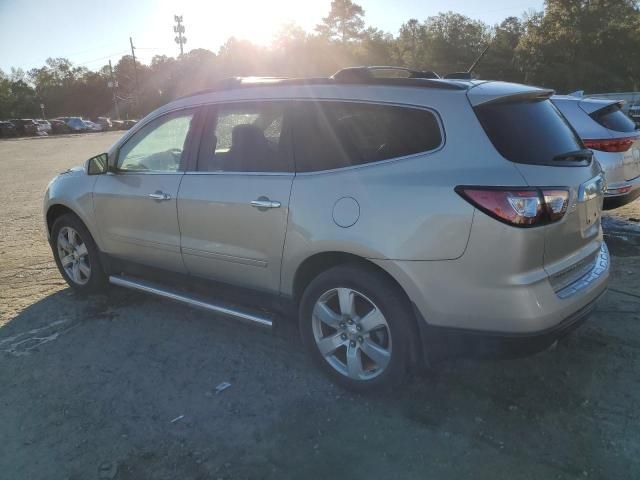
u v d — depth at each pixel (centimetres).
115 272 477
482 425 302
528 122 307
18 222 878
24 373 371
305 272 344
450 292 285
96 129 5981
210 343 409
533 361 364
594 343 385
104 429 309
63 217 500
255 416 318
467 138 287
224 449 291
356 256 314
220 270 386
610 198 641
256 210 350
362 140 319
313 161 335
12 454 290
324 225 318
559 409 314
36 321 455
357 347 326
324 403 328
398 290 307
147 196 419
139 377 363
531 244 271
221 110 390
